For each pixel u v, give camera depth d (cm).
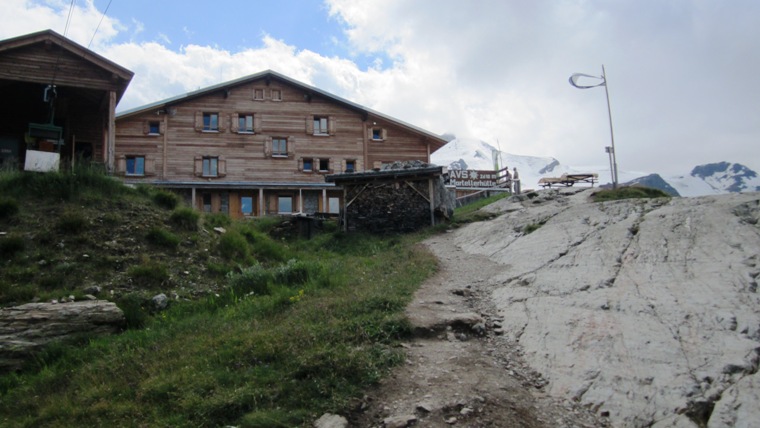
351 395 612
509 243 1507
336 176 2312
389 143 3506
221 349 750
